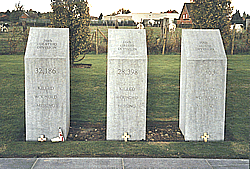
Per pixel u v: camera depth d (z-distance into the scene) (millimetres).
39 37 6508
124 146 6230
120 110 6508
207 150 6047
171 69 9414
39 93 6359
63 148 6078
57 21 9383
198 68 6348
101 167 5180
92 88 9039
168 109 8633
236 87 9078
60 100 6406
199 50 6426
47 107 6410
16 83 9102
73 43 9203
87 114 8352
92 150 5988
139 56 6348
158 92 9031
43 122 6445
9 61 9250
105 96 8930
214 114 6523
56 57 6258
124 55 6348
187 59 6316
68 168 5125
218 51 6434
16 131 7047
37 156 5668
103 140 6621
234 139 6719
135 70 6371
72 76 9117
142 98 6477
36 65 6262
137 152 5910
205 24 9562
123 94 6453
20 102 8602
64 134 6520
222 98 6469
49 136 6500
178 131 7281
